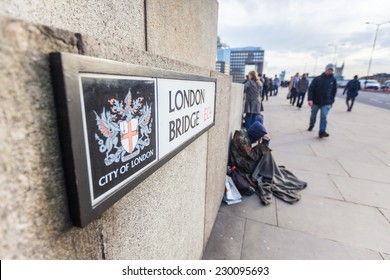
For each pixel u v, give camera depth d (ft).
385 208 8.89
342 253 6.63
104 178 1.72
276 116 30.71
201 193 5.57
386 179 11.36
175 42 3.72
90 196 1.57
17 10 1.49
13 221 1.15
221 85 6.47
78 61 1.35
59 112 1.32
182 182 4.05
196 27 4.63
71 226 1.53
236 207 8.97
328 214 8.54
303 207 8.98
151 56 2.53
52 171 1.35
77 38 1.46
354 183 10.96
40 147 1.26
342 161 13.80
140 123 2.21
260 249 6.76
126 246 2.34
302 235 7.39
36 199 1.26
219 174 7.79
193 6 4.33
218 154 7.18
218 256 6.46
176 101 3.13
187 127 3.69
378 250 6.74
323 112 18.43
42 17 1.64
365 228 7.74
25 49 1.12
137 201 2.50
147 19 2.84
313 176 11.72
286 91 103.76
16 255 1.18
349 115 33.17
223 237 7.25
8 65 1.06
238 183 9.88
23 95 1.14
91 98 1.50
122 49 1.98
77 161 1.40
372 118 30.40
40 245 1.31
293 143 17.54
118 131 1.86
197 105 4.10
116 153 1.86
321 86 18.24
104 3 2.17
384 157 14.47
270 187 10.07
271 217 8.34
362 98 73.87
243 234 7.42
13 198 1.14
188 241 4.81
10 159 1.11
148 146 2.43
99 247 1.90
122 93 1.86
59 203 1.42
